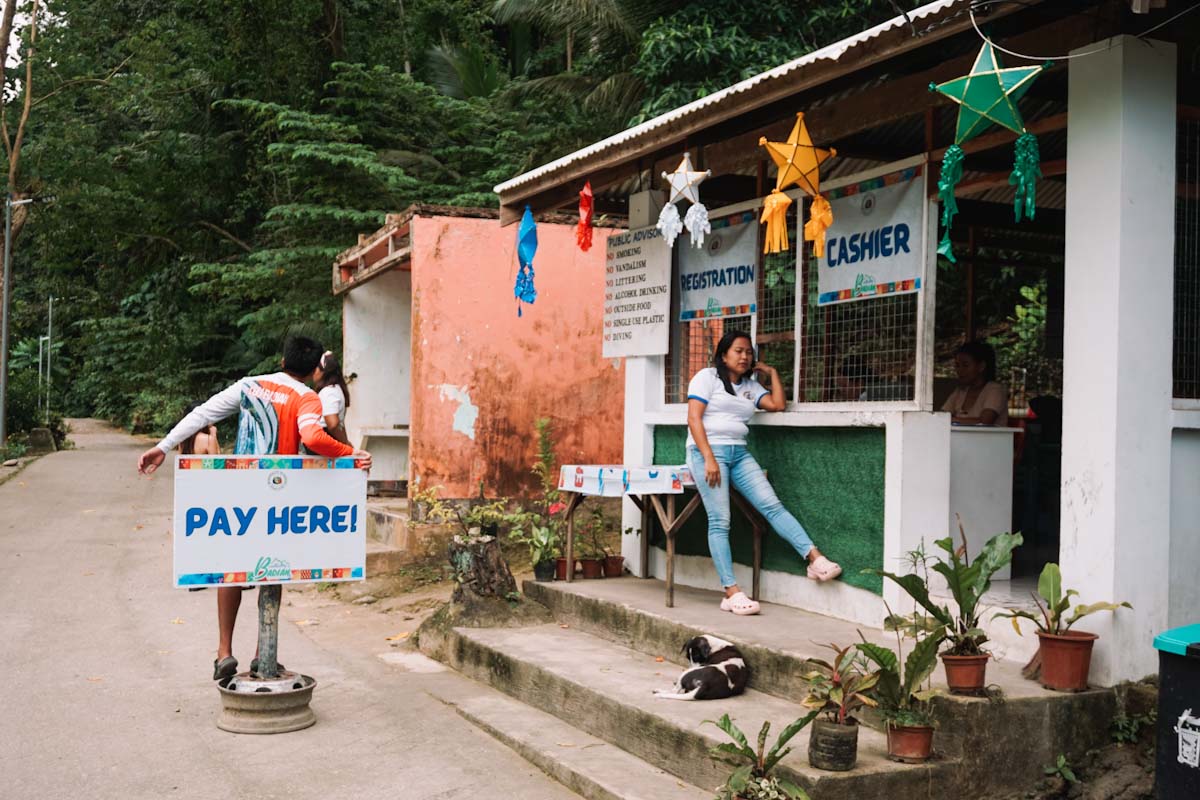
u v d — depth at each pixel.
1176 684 3.99
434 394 10.23
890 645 5.41
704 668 5.29
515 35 25.70
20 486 17.14
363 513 5.72
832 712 4.32
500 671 6.38
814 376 6.49
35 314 43.09
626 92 15.74
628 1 14.85
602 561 7.91
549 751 5.14
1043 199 7.98
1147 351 4.71
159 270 27.11
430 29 25.34
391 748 5.36
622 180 7.40
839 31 12.95
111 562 10.88
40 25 24.36
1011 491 6.11
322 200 18.89
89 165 23.38
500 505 10.26
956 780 4.30
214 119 24.55
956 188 6.16
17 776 4.88
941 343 9.73
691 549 7.49
